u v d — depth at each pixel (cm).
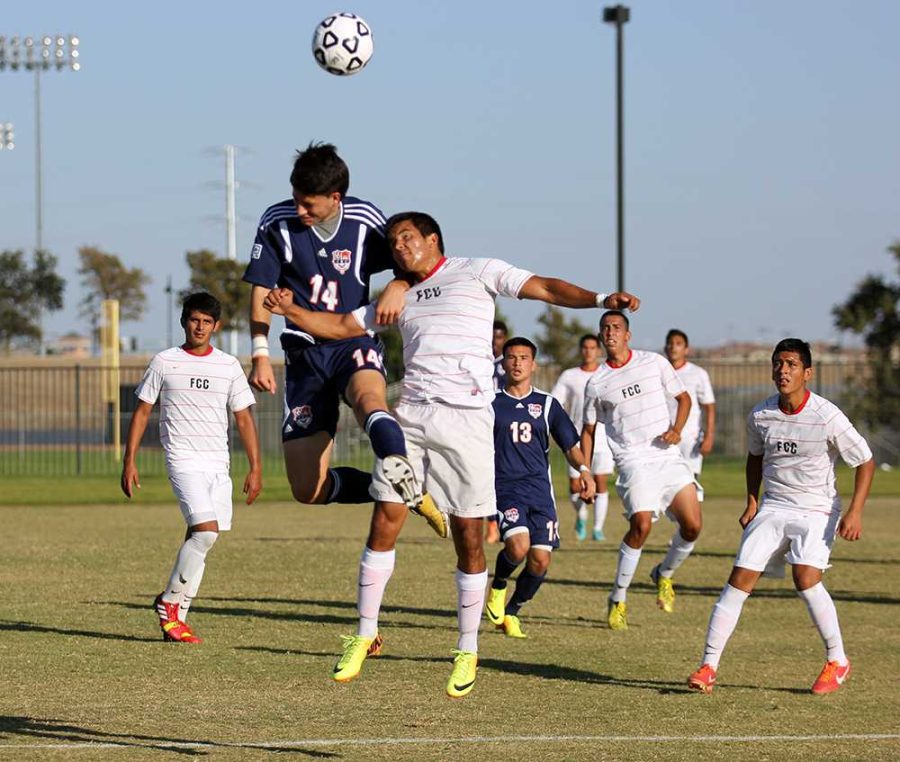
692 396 3919
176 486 2388
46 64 7844
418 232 1667
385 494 1641
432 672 2120
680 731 1722
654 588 3250
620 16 7462
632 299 1579
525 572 2522
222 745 1609
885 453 8762
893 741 1670
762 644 2444
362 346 1691
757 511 2116
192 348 2453
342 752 1578
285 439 1736
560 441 2606
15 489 6612
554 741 1650
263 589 3109
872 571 3566
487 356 1666
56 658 2191
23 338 16850
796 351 2012
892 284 9094
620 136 7494
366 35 1872
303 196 1661
